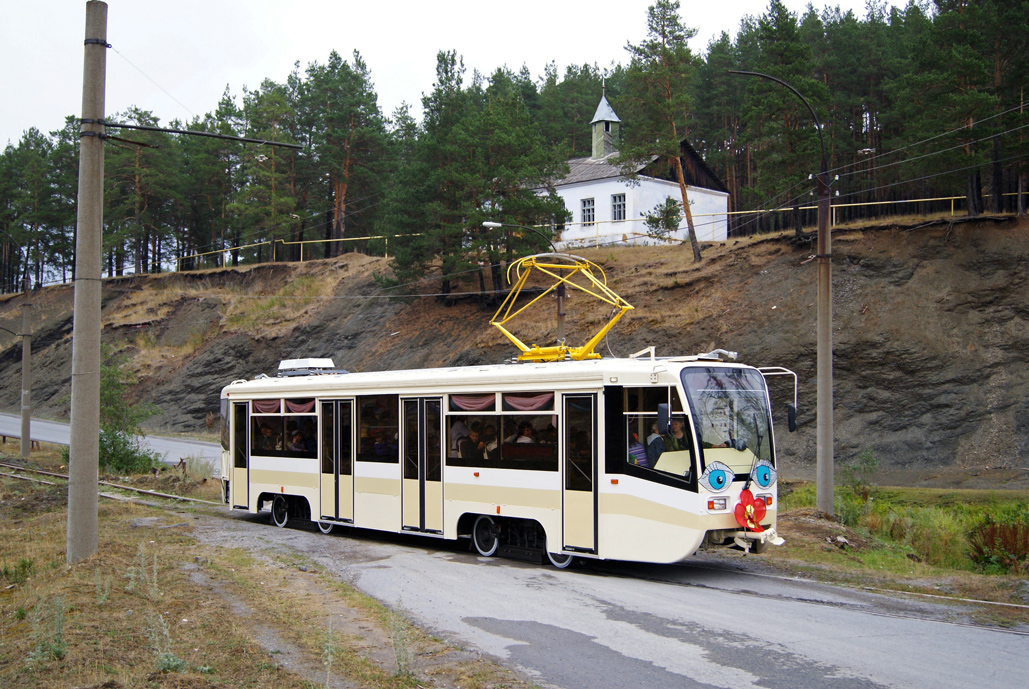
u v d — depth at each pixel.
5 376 66.81
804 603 9.73
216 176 67.75
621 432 11.64
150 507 19.14
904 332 27.95
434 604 9.51
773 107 37.25
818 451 15.82
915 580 11.15
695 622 8.71
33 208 75.06
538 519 12.37
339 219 59.78
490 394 13.20
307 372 18.66
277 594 9.43
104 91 11.66
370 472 15.05
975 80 31.59
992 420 25.28
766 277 32.06
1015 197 35.00
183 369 53.84
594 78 78.06
